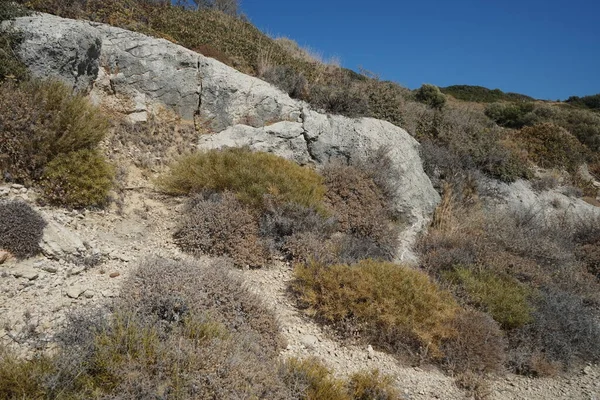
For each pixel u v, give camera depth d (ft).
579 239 33.45
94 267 15.31
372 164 29.50
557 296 21.72
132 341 9.95
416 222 28.71
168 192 23.44
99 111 23.66
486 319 17.83
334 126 31.53
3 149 18.11
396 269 19.43
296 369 12.35
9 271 13.38
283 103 31.78
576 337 18.76
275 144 29.35
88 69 26.30
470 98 107.76
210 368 9.95
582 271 27.84
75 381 8.95
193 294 13.06
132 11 34.65
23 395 8.13
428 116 41.09
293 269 20.02
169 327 11.39
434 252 24.68
